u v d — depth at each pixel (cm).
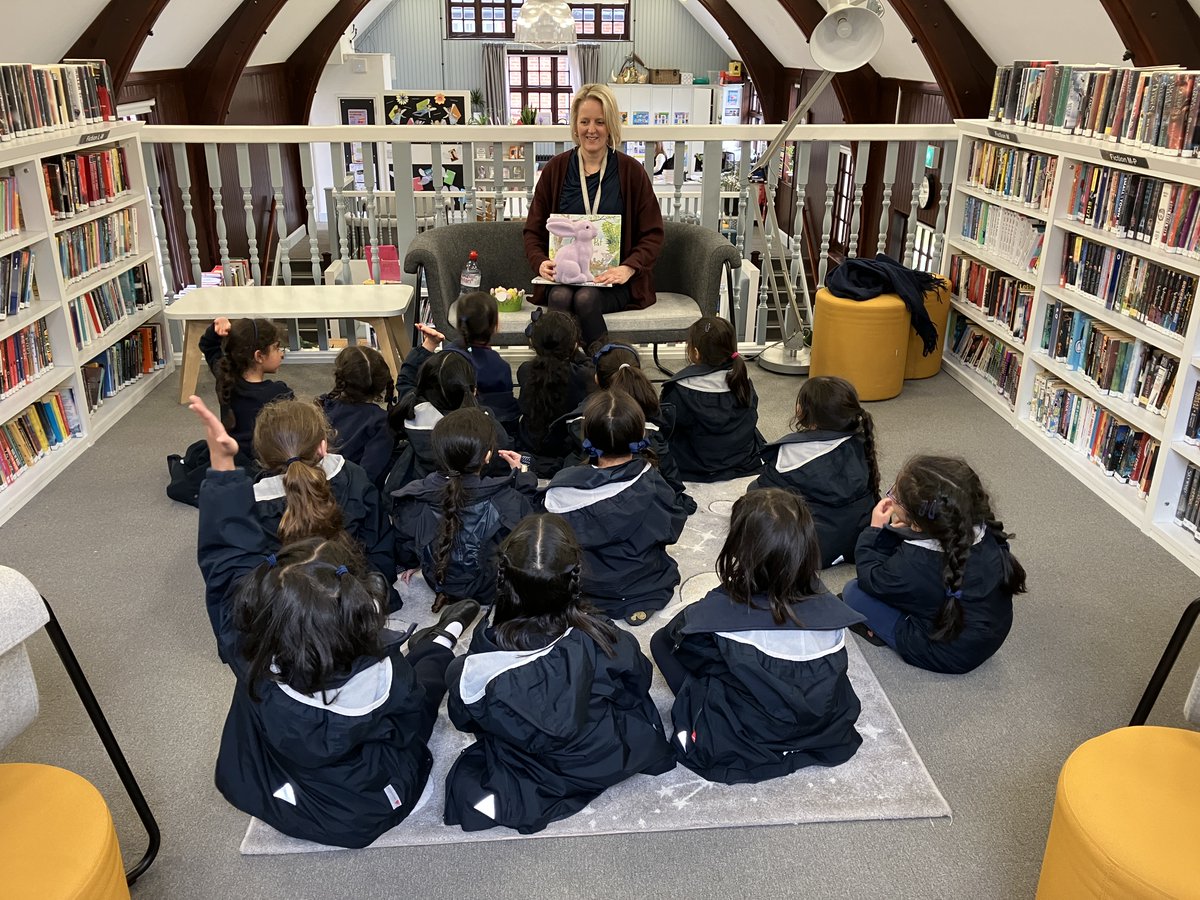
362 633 171
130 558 299
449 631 234
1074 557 302
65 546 306
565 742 186
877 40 369
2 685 153
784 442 287
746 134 462
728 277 446
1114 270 339
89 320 393
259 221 1056
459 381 286
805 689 193
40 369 360
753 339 555
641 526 253
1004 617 236
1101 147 328
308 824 187
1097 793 153
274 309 396
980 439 389
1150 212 316
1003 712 232
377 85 1157
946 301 446
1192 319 290
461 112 1169
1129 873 139
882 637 251
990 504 239
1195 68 392
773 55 1149
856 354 416
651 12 1393
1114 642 259
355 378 309
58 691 238
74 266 386
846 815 198
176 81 806
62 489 345
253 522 212
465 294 346
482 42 1385
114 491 343
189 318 389
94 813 149
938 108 791
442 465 250
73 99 382
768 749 203
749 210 488
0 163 318
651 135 461
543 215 417
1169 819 148
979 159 440
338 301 408
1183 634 185
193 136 445
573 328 333
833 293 425
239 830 196
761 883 183
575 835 193
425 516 257
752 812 198
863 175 472
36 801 151
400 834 193
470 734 219
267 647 167
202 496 212
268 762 189
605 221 400
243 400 322
